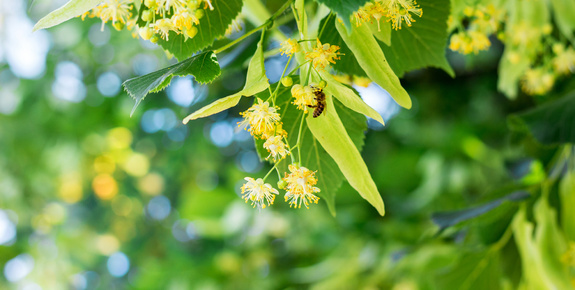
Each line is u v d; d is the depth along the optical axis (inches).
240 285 191.5
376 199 46.4
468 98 231.8
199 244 236.5
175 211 269.3
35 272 229.9
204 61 43.9
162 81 42.1
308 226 196.5
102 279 265.9
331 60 44.6
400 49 66.0
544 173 96.0
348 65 56.7
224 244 222.2
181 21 43.5
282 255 207.2
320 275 182.9
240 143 267.0
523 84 104.5
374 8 46.4
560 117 73.1
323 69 44.4
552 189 83.7
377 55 43.7
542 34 95.9
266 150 54.2
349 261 181.8
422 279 140.2
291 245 197.0
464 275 90.3
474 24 73.2
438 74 233.8
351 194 192.5
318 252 205.3
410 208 194.5
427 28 64.7
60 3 149.8
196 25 50.7
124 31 175.3
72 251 239.8
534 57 97.7
